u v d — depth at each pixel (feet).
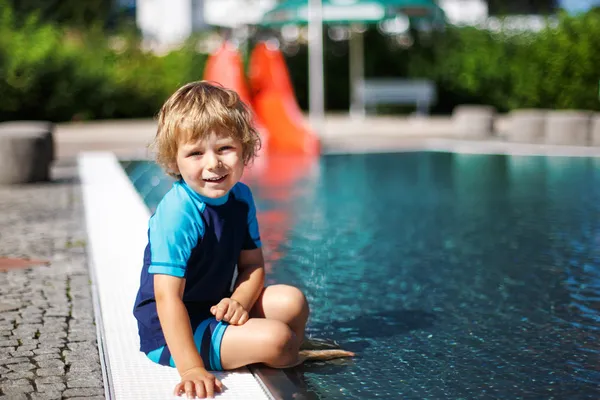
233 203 9.15
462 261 16.19
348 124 59.57
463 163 35.63
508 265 15.76
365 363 9.82
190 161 8.57
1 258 15.51
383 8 56.08
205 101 8.59
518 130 44.93
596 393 8.86
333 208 23.50
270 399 8.24
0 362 9.45
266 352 8.80
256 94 56.39
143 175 31.65
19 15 83.30
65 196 24.47
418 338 10.92
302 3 55.36
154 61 69.97
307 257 16.63
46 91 60.18
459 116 50.31
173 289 8.52
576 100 55.36
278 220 21.43
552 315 12.12
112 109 64.59
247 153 8.96
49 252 16.11
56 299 12.46
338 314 12.20
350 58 76.07
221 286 9.29
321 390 8.87
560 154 37.88
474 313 12.25
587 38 54.39
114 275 13.91
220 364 9.00
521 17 70.44
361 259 16.42
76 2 92.63
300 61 75.72
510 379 9.30
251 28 74.79
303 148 39.45
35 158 27.35
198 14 89.40
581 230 19.65
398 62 75.41
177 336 8.45
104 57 67.87
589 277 14.65
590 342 10.75
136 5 100.22
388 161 36.73
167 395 8.29
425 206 23.88
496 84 70.69
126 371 9.00
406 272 15.19
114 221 19.58
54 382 8.78
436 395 8.76
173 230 8.53
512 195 26.04
